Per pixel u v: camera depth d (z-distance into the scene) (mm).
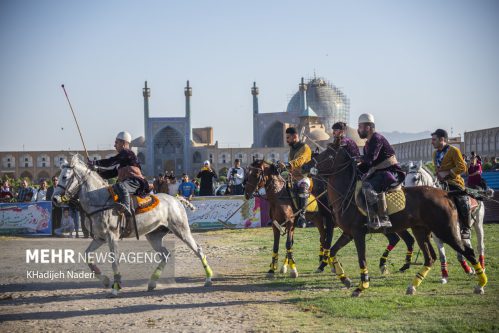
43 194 24609
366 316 8125
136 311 8891
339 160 10031
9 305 9445
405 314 8203
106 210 10148
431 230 9789
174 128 118000
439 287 10086
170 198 11086
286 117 128125
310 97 138625
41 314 8781
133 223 10359
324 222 12539
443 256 10562
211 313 8656
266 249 16109
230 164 120375
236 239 19109
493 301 8906
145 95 118188
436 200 9672
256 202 23469
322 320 8055
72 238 20766
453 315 8078
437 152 11125
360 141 106438
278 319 8180
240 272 12461
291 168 12055
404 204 9648
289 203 11922
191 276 12086
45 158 115812
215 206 23344
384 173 9742
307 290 10211
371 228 9656
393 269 12109
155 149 121438
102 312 8867
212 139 137625
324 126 128375
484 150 70938
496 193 22875
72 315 8695
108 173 11094
